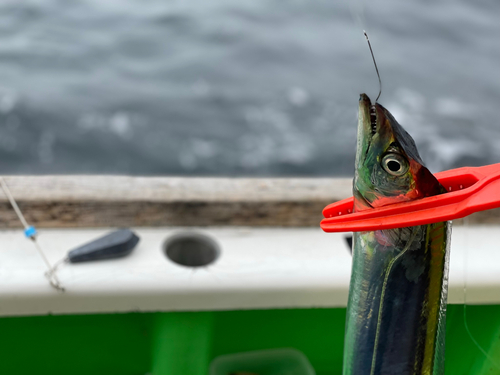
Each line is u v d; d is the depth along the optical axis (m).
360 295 0.43
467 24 7.04
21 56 6.11
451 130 4.98
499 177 0.36
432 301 0.42
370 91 5.63
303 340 0.71
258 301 0.65
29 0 7.32
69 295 0.62
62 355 0.70
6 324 0.67
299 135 5.16
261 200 0.74
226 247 0.71
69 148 4.86
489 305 0.67
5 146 4.74
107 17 7.16
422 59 6.20
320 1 7.68
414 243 0.40
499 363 0.66
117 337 0.69
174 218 0.74
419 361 0.43
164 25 7.02
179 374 0.70
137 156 4.88
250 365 0.71
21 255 0.67
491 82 5.87
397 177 0.38
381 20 6.97
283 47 6.66
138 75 6.06
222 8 7.48
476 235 0.74
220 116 5.47
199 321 0.67
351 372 0.44
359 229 0.39
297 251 0.71
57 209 0.71
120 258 0.67
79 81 5.83
